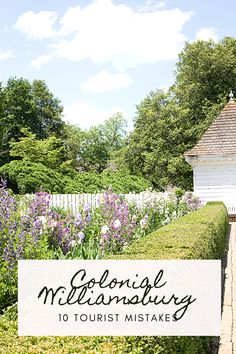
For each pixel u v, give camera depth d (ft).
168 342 11.68
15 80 176.96
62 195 62.69
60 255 23.80
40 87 197.16
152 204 45.39
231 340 20.68
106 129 266.57
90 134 241.96
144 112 133.80
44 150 131.23
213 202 71.46
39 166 69.00
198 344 16.02
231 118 91.45
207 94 133.49
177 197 57.52
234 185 84.99
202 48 135.44
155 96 136.46
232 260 40.60
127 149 136.56
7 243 20.17
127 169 132.67
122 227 29.58
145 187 88.48
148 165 127.65
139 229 34.12
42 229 25.00
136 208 40.42
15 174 65.51
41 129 184.65
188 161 86.38
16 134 170.30
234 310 25.31
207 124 123.85
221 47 134.62
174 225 29.89
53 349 9.28
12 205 23.81
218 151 85.76
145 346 9.93
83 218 29.96
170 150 125.80
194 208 57.67
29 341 9.76
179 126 127.24
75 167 218.38
